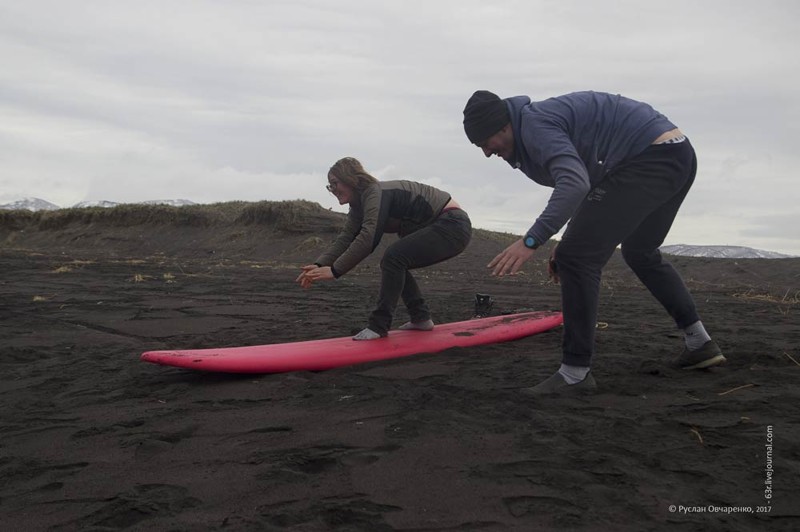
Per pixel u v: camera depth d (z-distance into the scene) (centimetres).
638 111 305
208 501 190
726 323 613
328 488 196
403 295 470
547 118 295
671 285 351
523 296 977
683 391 306
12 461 238
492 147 316
